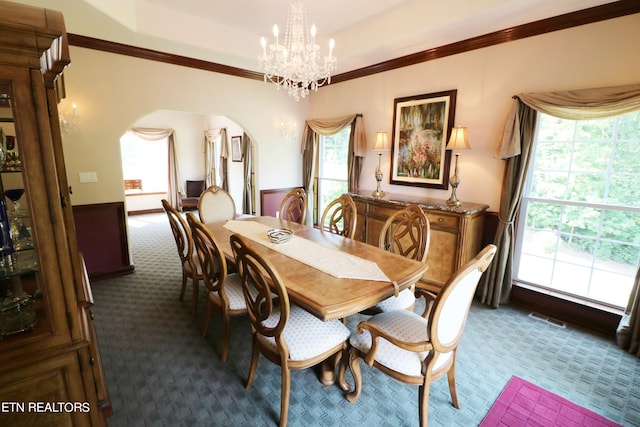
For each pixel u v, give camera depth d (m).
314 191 5.36
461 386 1.96
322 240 2.57
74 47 3.17
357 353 1.75
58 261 1.07
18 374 1.05
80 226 3.42
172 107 3.88
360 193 4.05
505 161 2.98
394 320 1.80
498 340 2.47
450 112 3.35
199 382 1.97
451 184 3.12
